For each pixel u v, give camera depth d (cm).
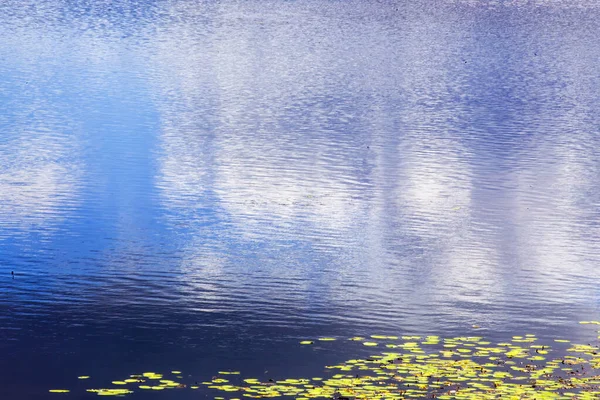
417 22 7725
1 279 2191
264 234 2577
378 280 2241
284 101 4488
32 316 1983
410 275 2283
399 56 6044
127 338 1884
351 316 2012
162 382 1680
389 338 1895
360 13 8125
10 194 2870
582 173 3288
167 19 7369
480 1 9225
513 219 2756
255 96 4591
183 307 2048
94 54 5706
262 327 1950
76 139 3603
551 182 3162
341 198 2931
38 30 6644
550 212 2831
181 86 4788
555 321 1997
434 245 2514
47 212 2706
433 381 1672
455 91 4906
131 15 7538
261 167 3269
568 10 8775
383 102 4544
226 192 2961
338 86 4941
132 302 2073
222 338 1891
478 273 2298
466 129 3978
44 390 1653
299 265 2338
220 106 4322
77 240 2481
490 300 2117
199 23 7219
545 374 1708
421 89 4938
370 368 1739
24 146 3469
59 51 5778
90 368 1744
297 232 2598
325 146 3603
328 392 1630
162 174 3144
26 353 1805
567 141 3794
